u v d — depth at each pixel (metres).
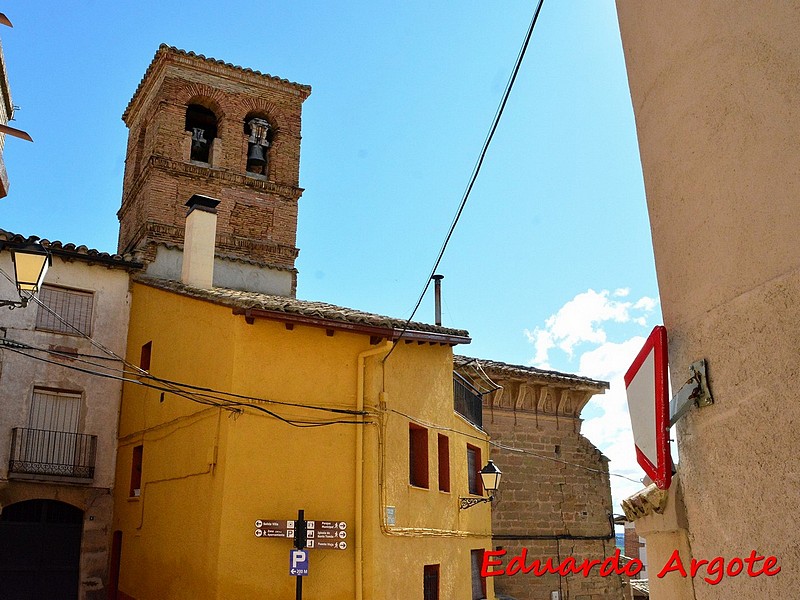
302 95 25.95
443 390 16.45
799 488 3.29
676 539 4.63
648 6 4.87
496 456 22.02
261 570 12.40
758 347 3.61
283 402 13.25
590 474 23.50
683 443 4.25
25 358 17.19
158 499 15.01
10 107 12.08
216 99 24.31
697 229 4.19
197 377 14.48
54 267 18.00
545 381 23.06
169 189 22.38
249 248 23.17
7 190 8.12
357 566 12.91
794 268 3.44
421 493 14.83
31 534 16.50
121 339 18.44
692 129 4.30
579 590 22.06
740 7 3.95
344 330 13.70
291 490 12.95
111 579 16.70
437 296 19.88
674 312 4.39
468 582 16.48
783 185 3.54
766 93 3.70
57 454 17.02
